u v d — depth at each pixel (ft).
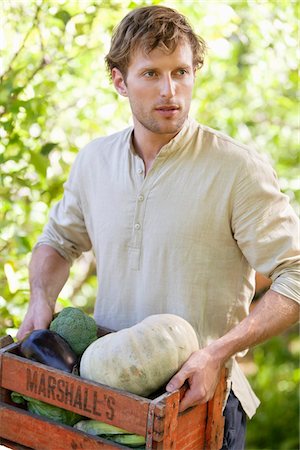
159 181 8.13
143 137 8.27
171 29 7.55
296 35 16.31
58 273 9.29
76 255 9.61
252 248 8.00
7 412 7.39
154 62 7.57
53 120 13.35
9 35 12.91
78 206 9.12
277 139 18.02
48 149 12.09
